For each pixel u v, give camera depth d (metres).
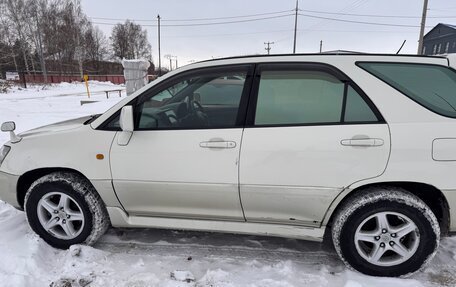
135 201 2.76
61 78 47.34
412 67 2.46
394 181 2.31
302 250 2.93
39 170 2.90
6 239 2.97
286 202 2.48
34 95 24.05
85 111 12.92
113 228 3.32
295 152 2.39
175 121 2.70
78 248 2.80
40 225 2.92
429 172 2.26
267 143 2.43
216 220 2.72
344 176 2.35
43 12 49.50
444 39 47.91
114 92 28.59
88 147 2.73
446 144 2.25
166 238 3.14
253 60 2.63
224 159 2.49
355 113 2.39
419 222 2.34
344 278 2.51
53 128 3.02
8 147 3.00
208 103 2.65
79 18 54.62
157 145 2.60
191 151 2.54
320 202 2.43
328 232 3.15
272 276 2.55
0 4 42.44
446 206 2.35
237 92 2.63
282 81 2.54
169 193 2.64
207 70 2.68
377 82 2.41
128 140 2.66
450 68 2.46
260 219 2.62
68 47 53.50
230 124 2.55
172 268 2.67
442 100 2.37
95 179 2.74
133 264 2.72
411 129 2.29
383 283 2.41
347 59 2.49
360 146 2.31
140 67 11.74
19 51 46.03
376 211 2.37
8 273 2.50
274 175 2.43
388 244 2.43
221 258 2.81
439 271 2.58
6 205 3.76
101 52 73.06
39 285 2.45
